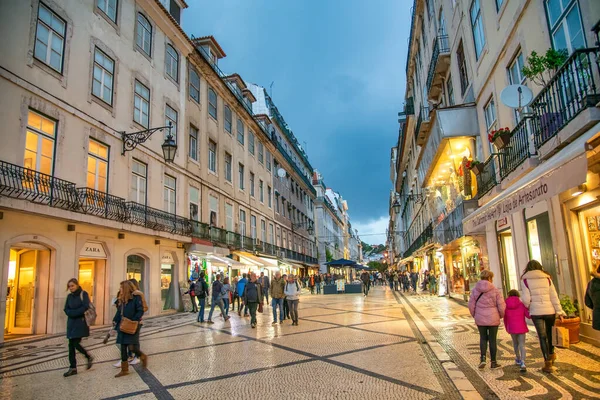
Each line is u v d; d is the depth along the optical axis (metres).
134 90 14.94
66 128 11.47
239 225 24.89
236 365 6.22
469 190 12.30
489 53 10.54
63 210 10.41
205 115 21.03
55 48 11.33
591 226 6.66
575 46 6.52
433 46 17.69
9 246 9.46
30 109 10.39
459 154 14.02
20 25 10.16
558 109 6.79
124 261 13.58
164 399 4.64
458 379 4.92
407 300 18.70
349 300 20.75
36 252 10.80
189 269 17.62
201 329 10.69
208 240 19.52
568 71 5.95
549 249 7.92
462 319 10.62
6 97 9.67
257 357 6.77
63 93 11.41
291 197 39.78
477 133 12.00
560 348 6.31
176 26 17.89
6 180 9.41
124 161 13.99
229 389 4.93
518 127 8.30
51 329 10.43
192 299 16.05
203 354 7.19
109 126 13.30
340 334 8.93
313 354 6.83
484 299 5.48
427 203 23.95
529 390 4.39
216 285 12.42
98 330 11.42
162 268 15.98
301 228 43.22
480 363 5.43
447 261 20.38
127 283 6.15
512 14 8.86
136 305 6.07
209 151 21.47
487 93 10.99
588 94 5.70
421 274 28.42
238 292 14.08
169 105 17.41
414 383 4.89
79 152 11.90
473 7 11.95
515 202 6.12
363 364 5.96
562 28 6.88
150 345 8.41
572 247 7.00
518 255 9.52
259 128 29.12
